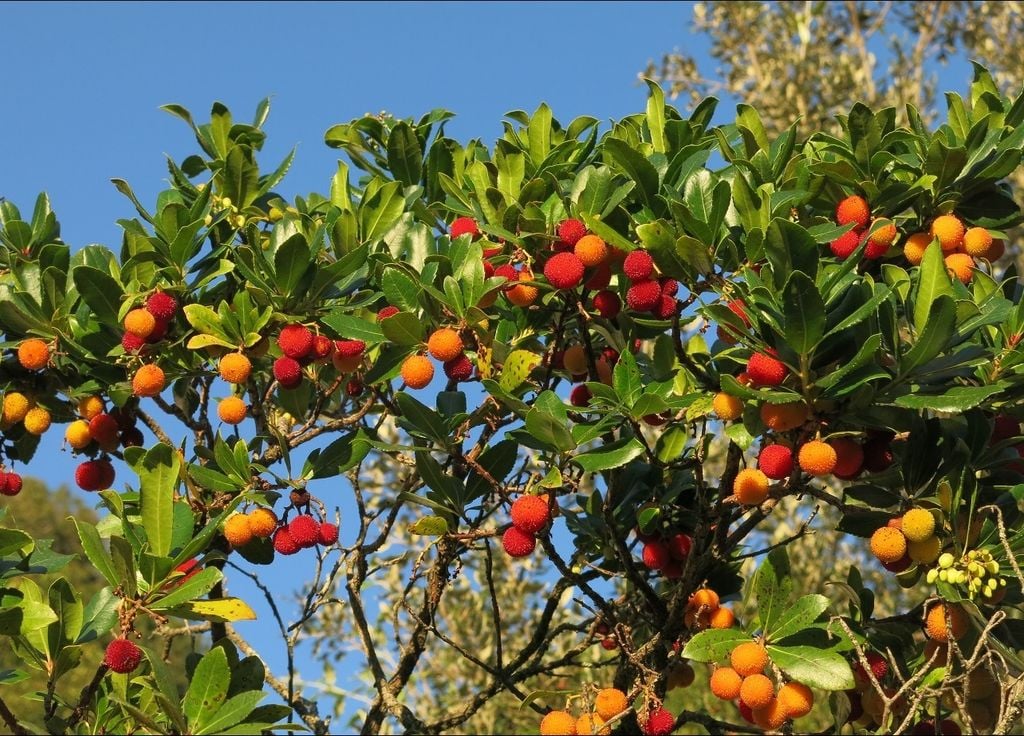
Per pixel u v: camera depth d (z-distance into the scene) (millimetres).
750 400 3447
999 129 3936
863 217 3844
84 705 3338
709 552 3832
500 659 4309
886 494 3701
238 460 3803
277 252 3895
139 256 4121
